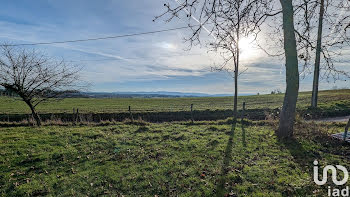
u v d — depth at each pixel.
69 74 14.91
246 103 29.33
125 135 10.14
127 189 5.00
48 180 5.55
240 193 4.59
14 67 13.20
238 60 13.82
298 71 8.31
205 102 33.88
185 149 7.67
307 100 27.39
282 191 4.57
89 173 5.90
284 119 8.66
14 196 4.87
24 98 14.20
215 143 8.34
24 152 7.74
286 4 7.46
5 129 12.18
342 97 28.39
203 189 4.80
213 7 4.40
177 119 20.17
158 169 5.98
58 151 7.79
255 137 9.02
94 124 13.91
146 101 39.16
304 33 6.01
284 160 6.30
